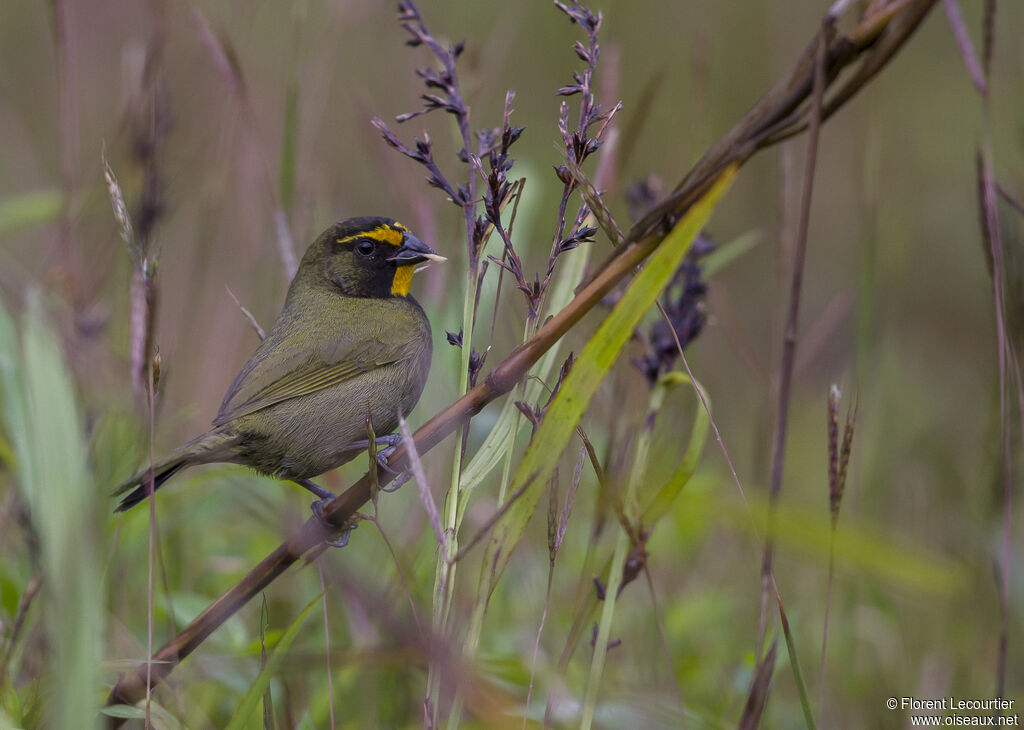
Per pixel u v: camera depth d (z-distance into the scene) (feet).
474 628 22.44
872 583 36.65
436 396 36.45
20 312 31.04
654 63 65.46
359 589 20.33
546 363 24.52
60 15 39.65
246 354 50.57
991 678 35.27
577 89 22.35
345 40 52.16
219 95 47.47
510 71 68.23
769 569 22.26
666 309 29.99
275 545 35.73
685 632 35.24
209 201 43.01
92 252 40.47
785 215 38.47
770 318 60.80
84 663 17.79
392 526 35.50
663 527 39.93
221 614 24.04
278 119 45.14
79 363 30.76
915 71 72.08
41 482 18.25
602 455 35.91
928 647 38.01
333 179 46.42
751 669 31.12
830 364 59.06
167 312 47.52
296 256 36.04
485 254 34.04
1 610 29.68
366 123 42.32
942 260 68.03
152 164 35.32
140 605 33.01
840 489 22.95
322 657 25.43
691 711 28.17
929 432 51.13
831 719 33.94
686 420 36.94
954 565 35.96
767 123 20.76
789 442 54.08
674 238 21.31
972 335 64.90
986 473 35.04
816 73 19.66
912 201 67.46
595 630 24.85
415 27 22.59
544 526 37.37
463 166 39.24
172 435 37.22
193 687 30.76
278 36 51.08
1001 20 52.39
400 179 41.70
